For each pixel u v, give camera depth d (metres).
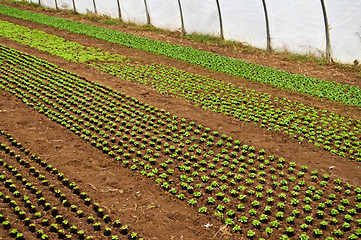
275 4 17.27
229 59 17.50
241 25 19.33
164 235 7.07
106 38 20.97
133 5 24.39
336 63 16.22
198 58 17.70
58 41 20.08
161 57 18.06
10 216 7.31
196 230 7.21
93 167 9.18
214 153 9.91
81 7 28.22
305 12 16.36
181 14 21.81
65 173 8.84
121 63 17.02
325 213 7.60
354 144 10.24
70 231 7.06
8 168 8.82
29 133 10.59
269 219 7.47
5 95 12.94
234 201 8.02
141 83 14.68
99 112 12.09
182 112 12.16
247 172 9.05
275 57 17.81
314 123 11.38
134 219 7.46
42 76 14.63
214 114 12.04
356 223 7.29
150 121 11.45
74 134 10.75
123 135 10.78
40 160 9.27
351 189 8.27
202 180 8.73
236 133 10.84
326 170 9.00
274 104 12.74
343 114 11.98
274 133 10.82
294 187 8.38
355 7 14.75
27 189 8.16
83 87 13.96
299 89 13.97
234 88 14.14
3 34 20.55
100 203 7.88
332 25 15.73
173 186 8.55
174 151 10.03
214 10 20.17
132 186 8.52
